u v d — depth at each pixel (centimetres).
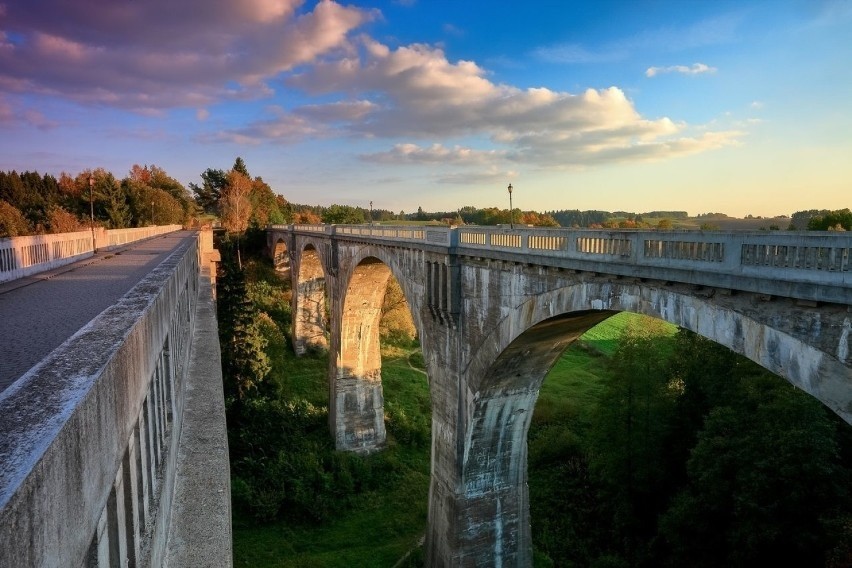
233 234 8962
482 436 2467
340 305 4272
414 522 3281
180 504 987
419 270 2845
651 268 1409
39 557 335
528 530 2636
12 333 1015
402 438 4325
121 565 580
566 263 1716
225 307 4512
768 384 2759
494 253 2103
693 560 2759
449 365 2588
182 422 1340
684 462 3253
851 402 988
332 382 4338
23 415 395
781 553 2506
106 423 512
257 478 3462
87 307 1335
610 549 3108
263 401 4256
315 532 3166
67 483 393
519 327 2008
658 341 4466
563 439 4028
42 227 5962
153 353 867
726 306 1238
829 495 2361
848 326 989
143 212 9406
